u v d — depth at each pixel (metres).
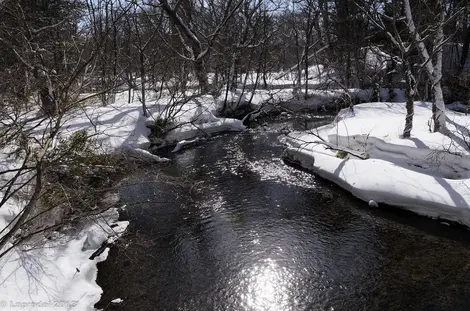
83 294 5.57
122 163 10.01
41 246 6.16
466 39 19.77
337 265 6.62
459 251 6.84
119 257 6.84
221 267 6.61
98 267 6.52
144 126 13.54
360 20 21.44
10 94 6.23
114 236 7.39
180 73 16.09
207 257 6.91
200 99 17.22
